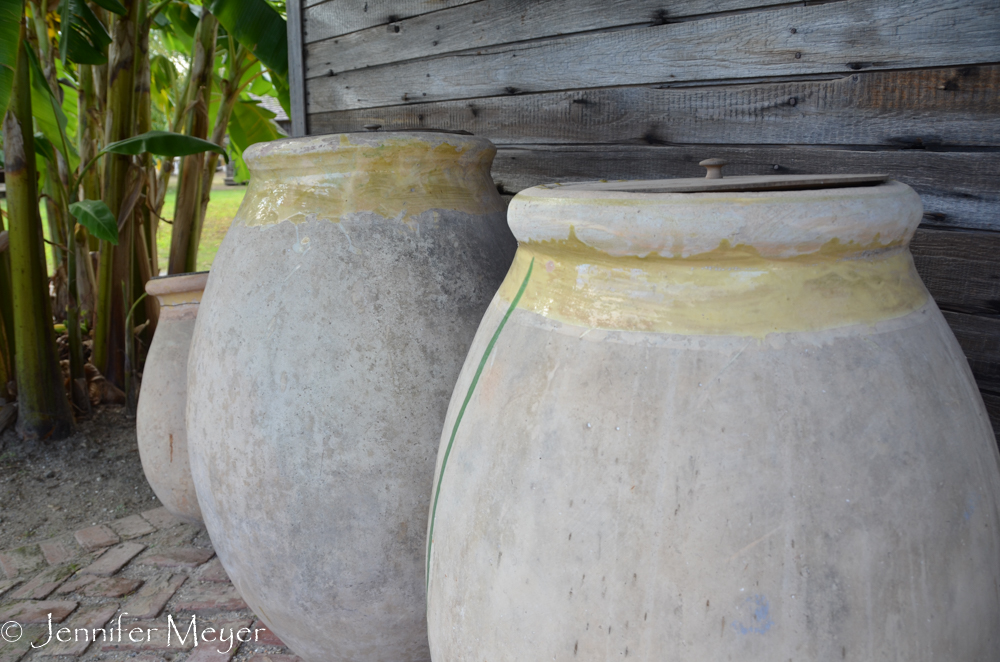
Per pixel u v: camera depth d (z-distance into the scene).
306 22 3.30
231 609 2.20
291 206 1.38
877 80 1.48
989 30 1.32
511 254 1.52
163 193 4.57
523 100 2.31
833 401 0.71
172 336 2.52
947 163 1.42
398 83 2.82
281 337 1.31
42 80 3.54
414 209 1.39
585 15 2.05
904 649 0.70
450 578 0.88
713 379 0.73
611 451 0.74
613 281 0.80
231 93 4.43
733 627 0.69
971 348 1.47
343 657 1.52
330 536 1.33
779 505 0.69
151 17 4.02
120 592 2.33
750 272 0.75
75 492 3.22
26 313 3.58
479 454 0.85
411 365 1.31
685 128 1.86
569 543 0.75
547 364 0.82
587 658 0.74
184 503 2.59
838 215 0.73
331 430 1.29
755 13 1.65
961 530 0.73
